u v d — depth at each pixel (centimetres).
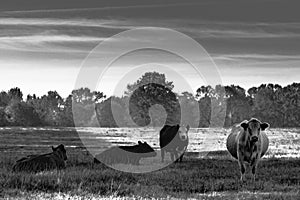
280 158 2448
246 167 2041
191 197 1380
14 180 1499
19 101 9738
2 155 2495
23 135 5059
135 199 1327
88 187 1458
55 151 1950
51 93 9544
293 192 1482
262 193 1462
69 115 9344
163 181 1659
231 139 2147
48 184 1476
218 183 1605
